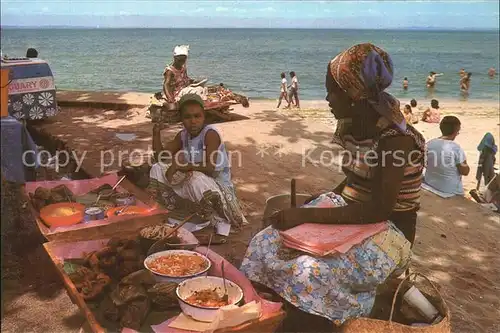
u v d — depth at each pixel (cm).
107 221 408
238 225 481
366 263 309
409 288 336
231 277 330
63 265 351
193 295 309
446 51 9731
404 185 321
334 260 301
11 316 344
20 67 903
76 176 676
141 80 4022
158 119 972
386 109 301
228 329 279
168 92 991
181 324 294
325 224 322
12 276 391
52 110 949
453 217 573
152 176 473
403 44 13100
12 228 421
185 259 349
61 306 358
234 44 12600
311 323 316
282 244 321
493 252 488
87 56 7319
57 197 451
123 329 296
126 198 468
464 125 1894
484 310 386
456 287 419
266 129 941
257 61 6512
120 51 8769
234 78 4206
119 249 352
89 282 327
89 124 965
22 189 421
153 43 12700
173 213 469
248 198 578
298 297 298
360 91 303
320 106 2317
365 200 328
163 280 326
